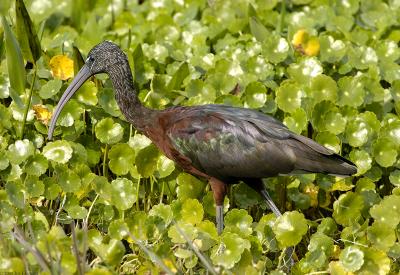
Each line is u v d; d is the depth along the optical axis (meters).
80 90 13.54
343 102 13.91
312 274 11.29
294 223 11.43
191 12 17.12
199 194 13.05
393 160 12.95
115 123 13.06
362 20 16.98
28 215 11.73
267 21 16.75
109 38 16.31
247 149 12.27
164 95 14.13
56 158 12.52
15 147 12.55
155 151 12.96
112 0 17.77
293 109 13.56
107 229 12.33
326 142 13.19
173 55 15.15
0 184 12.87
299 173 12.18
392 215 11.84
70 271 10.32
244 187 13.09
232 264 11.07
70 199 12.25
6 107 13.84
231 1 16.92
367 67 14.84
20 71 13.29
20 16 13.43
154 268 10.77
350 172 12.04
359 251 11.14
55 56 13.80
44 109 13.21
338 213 12.45
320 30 16.59
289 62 15.02
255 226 12.38
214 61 14.93
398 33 16.31
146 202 13.16
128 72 13.09
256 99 13.80
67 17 17.58
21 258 10.32
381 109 14.42
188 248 11.32
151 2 17.72
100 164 13.62
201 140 12.48
